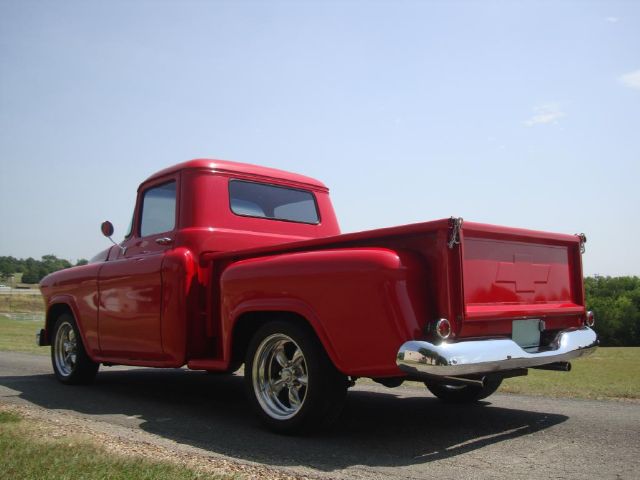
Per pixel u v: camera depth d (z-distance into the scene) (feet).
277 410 14.73
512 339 14.21
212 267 17.98
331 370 13.84
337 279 13.07
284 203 21.31
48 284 24.64
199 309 17.98
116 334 20.36
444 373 11.75
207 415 17.15
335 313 13.08
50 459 10.79
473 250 13.07
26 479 9.62
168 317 18.01
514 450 13.00
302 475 11.02
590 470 11.48
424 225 12.52
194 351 17.79
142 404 18.97
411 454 12.67
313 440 13.92
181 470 10.47
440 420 16.29
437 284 12.47
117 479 9.78
